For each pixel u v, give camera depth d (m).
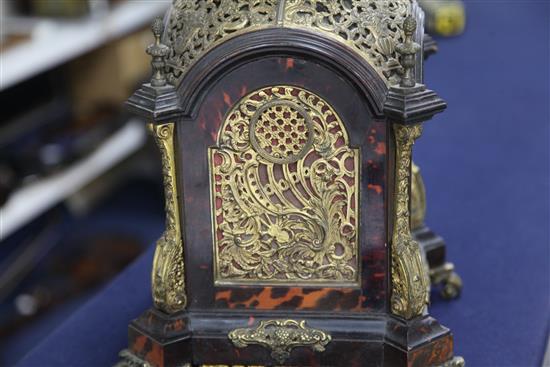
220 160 1.21
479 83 2.85
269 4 1.15
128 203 3.53
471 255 1.73
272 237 1.23
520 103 2.66
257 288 1.25
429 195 2.03
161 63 1.16
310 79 1.15
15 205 2.70
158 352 1.25
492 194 2.02
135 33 3.23
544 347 1.43
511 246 1.76
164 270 1.23
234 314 1.26
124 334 1.51
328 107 1.17
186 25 1.19
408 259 1.20
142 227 3.34
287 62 1.15
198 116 1.19
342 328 1.24
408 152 1.16
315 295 1.24
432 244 1.51
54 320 2.76
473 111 2.60
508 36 3.37
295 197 1.21
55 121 3.02
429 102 1.13
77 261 3.07
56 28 2.85
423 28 1.21
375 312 1.24
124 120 3.17
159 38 1.16
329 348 1.24
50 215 3.18
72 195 3.41
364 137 1.17
